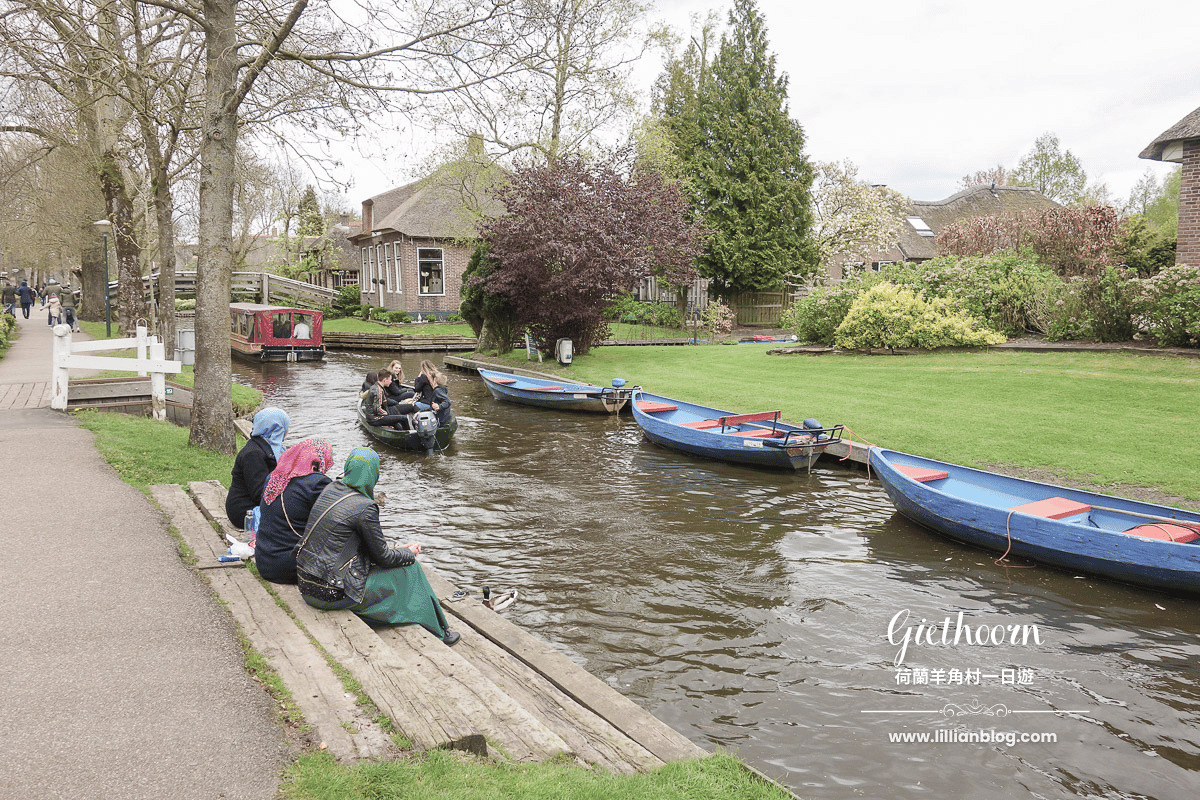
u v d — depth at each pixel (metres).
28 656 4.14
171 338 18.38
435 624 5.40
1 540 6.14
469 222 29.80
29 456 9.18
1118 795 4.44
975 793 4.43
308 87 10.18
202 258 10.10
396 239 41.09
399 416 13.92
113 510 7.09
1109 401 13.20
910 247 47.62
